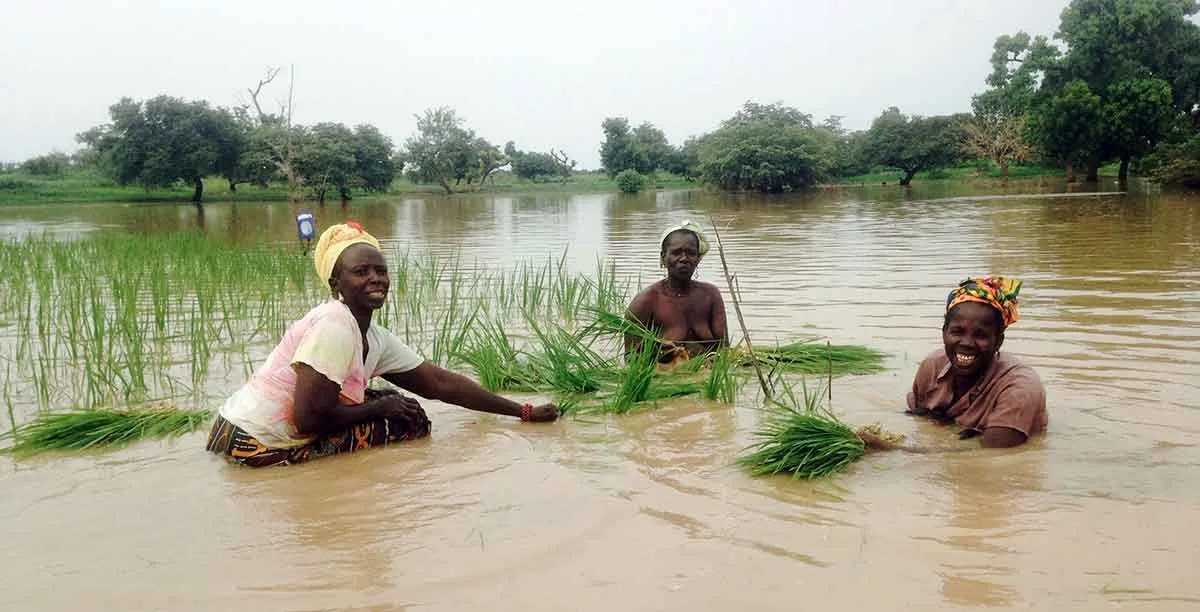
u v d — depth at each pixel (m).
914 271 10.80
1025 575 2.86
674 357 6.46
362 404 4.55
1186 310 7.41
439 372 5.03
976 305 4.45
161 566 3.13
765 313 8.05
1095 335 6.49
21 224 27.98
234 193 59.47
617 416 5.05
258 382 4.44
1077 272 10.07
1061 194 32.47
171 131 53.53
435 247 16.52
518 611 2.71
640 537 3.25
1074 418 4.60
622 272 11.82
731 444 4.41
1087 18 47.69
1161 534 3.16
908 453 4.17
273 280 10.66
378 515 3.57
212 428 4.54
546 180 93.00
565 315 8.31
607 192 65.88
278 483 4.02
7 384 5.79
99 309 7.23
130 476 4.16
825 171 58.56
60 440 4.64
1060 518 3.34
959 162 64.69
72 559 3.20
